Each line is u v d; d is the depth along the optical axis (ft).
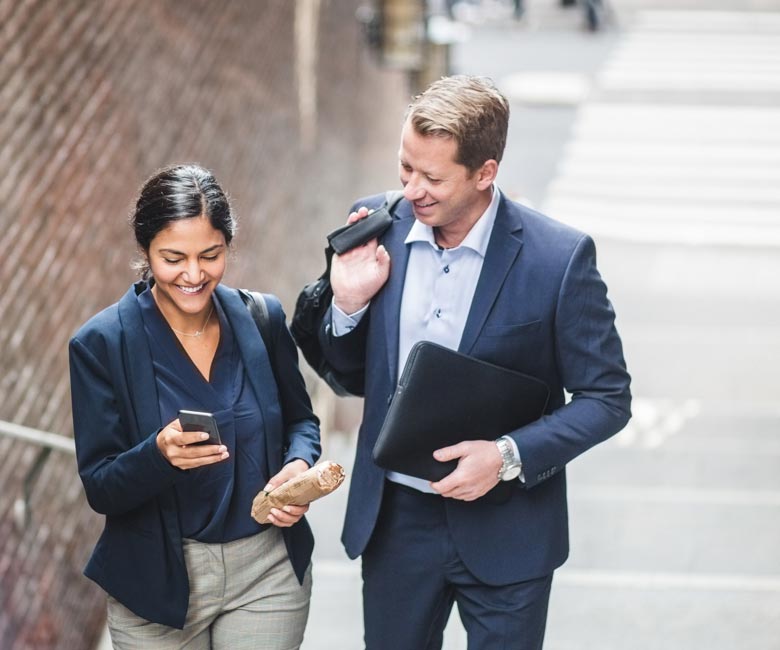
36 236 21.07
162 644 10.82
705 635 18.08
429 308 11.11
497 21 103.35
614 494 25.14
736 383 37.19
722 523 23.68
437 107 10.00
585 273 10.80
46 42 21.68
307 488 10.00
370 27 48.96
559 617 18.58
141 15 27.04
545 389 10.94
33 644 20.58
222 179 33.40
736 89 84.17
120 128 25.30
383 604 11.80
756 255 50.93
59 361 22.04
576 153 69.62
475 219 10.89
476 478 10.61
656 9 110.11
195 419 9.41
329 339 11.55
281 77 42.24
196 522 10.54
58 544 22.02
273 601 10.95
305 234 46.26
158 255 9.77
